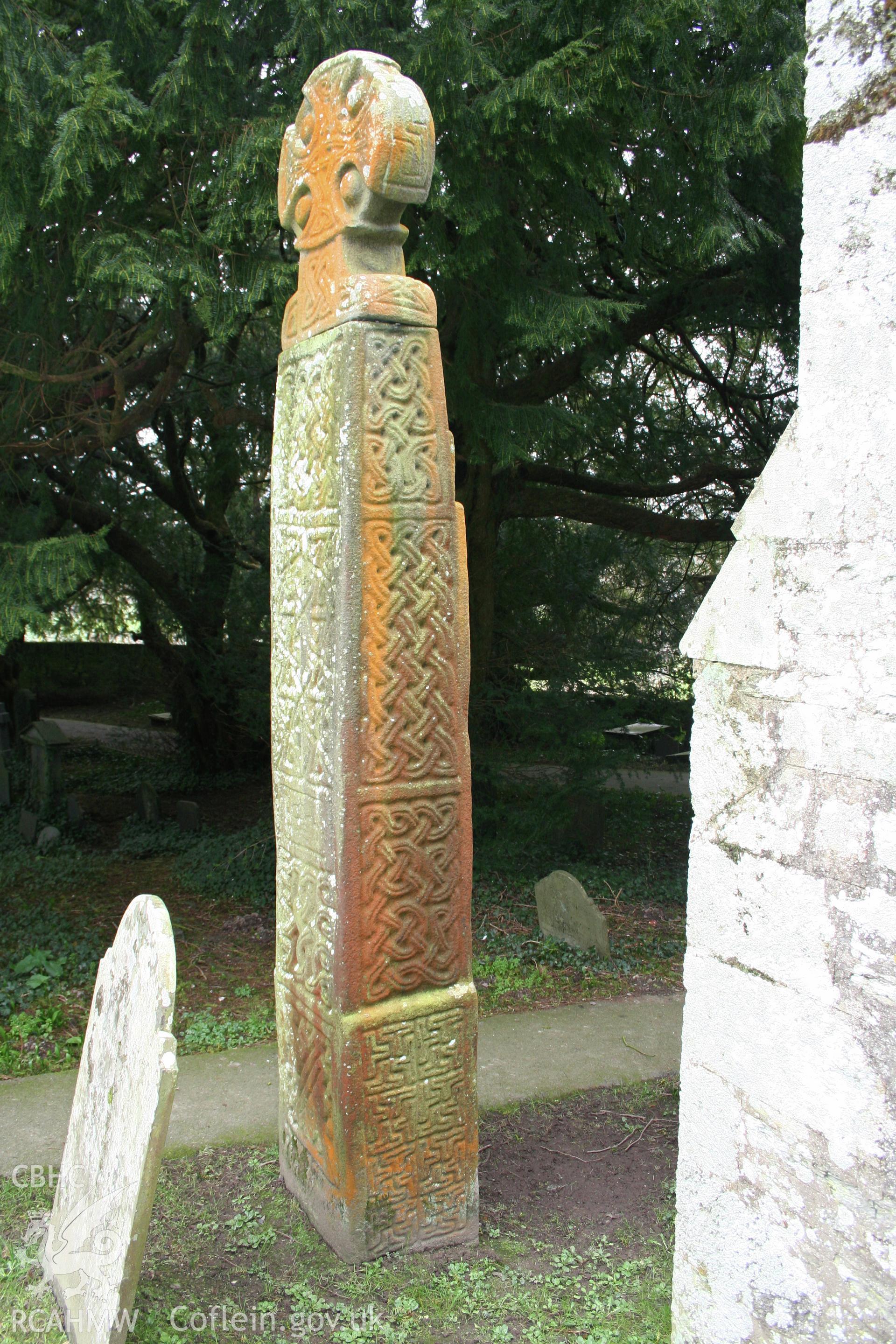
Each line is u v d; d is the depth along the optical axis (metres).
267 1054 4.63
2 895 7.41
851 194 1.98
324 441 2.93
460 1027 3.12
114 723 16.33
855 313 1.99
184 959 6.14
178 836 9.17
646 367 9.36
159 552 11.95
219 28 4.33
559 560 9.07
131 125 4.11
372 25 4.75
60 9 5.02
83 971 5.74
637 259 6.45
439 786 3.03
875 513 1.95
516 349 6.94
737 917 2.31
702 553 10.41
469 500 8.13
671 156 5.16
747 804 2.28
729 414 8.83
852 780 2.00
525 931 6.69
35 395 6.00
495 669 8.62
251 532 12.73
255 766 12.19
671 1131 3.97
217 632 11.51
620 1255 3.13
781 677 2.17
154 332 5.79
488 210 4.92
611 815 9.11
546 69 4.36
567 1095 4.27
